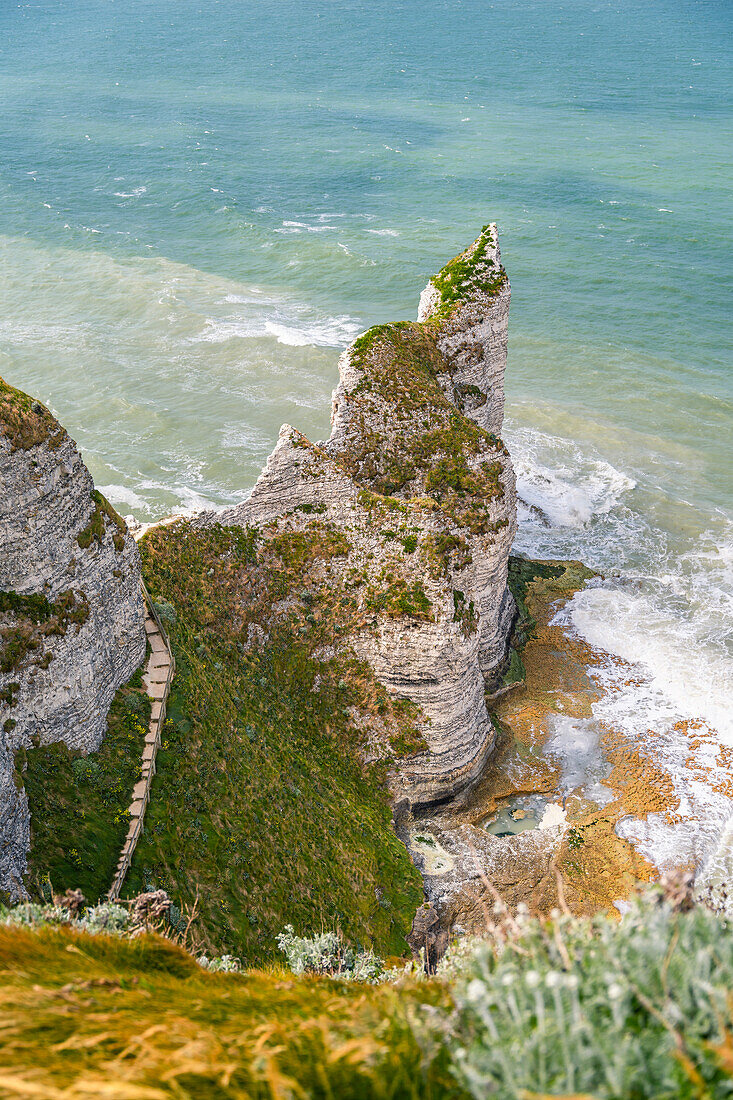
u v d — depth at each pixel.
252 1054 9.27
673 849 50.84
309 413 96.50
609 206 165.38
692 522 82.19
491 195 172.12
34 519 36.69
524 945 10.84
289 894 40.28
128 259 138.38
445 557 54.72
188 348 109.38
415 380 60.44
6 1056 9.59
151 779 39.88
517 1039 8.45
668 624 69.62
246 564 53.81
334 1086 8.59
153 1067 8.92
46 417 37.56
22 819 33.50
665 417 99.19
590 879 49.16
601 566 76.62
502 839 51.69
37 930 15.71
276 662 52.56
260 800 43.41
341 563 54.50
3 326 114.31
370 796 51.44
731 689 63.03
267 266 137.50
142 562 50.38
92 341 110.38
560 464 90.69
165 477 84.75
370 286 131.00
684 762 56.97
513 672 63.81
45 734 37.97
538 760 57.16
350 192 174.12
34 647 37.09
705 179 180.62
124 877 35.56
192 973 15.52
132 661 44.03
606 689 63.28
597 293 129.75
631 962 9.55
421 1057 8.79
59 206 162.25
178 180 177.12
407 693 52.97
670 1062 7.96
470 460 59.12
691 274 136.00
